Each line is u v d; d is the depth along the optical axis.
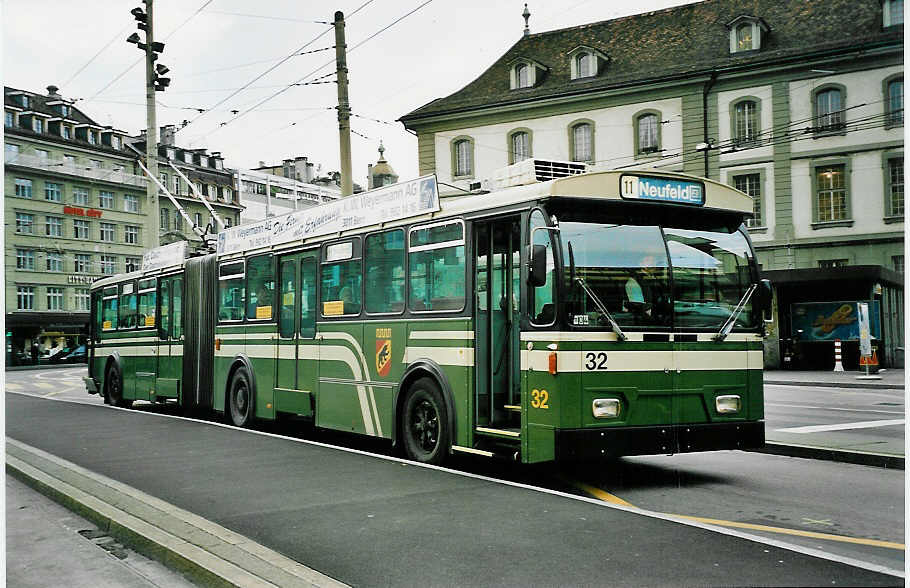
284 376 12.72
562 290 7.93
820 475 9.23
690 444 8.34
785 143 37.88
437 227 9.67
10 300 63.81
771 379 27.31
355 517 6.68
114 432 13.05
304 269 12.35
